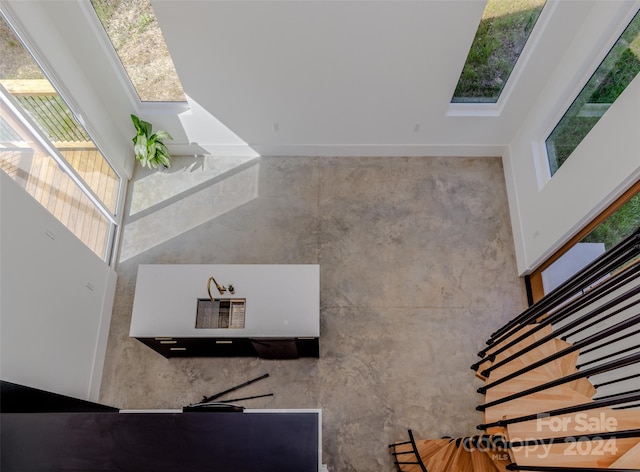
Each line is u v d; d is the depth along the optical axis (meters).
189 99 5.14
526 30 4.54
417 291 5.24
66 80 4.43
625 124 3.64
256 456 2.15
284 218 5.62
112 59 4.71
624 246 2.07
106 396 4.73
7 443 2.19
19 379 3.44
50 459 2.17
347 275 5.32
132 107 5.25
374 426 4.59
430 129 5.56
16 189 3.53
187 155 5.98
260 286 4.21
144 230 5.55
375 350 4.94
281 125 5.52
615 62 4.00
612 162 3.78
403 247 5.48
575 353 3.02
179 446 2.18
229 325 4.14
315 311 4.14
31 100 3.97
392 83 4.91
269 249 5.45
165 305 4.16
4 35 3.72
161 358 4.91
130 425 2.22
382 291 5.24
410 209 5.68
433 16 4.20
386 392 4.75
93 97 4.95
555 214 4.62
